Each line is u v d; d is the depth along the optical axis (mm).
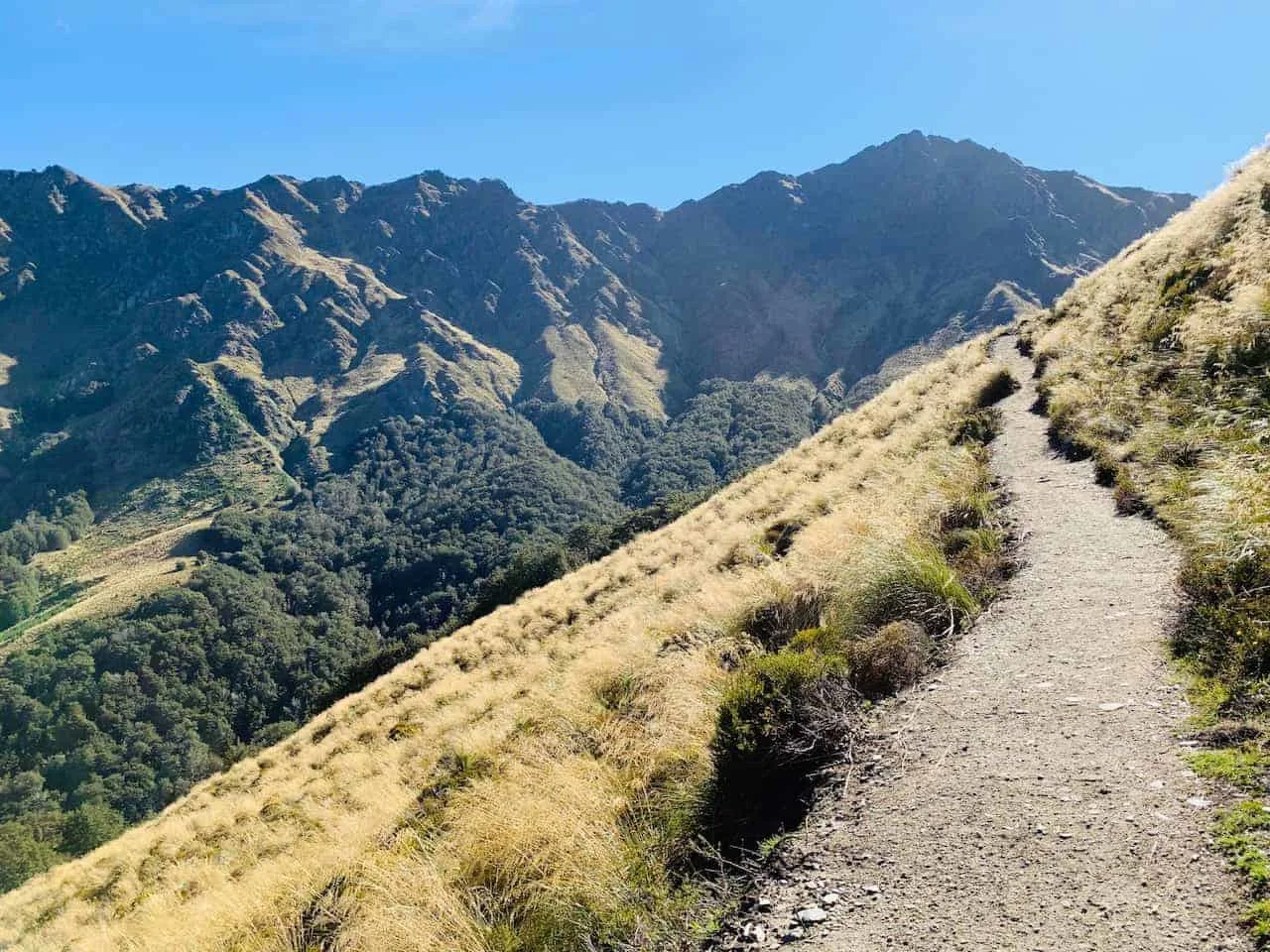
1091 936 2375
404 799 8508
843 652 5203
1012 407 14242
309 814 11430
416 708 15930
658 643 8859
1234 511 4770
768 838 3695
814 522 11383
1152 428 8078
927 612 5582
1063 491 8039
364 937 4316
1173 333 9852
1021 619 5242
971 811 3240
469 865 4500
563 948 3477
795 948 2770
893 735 4188
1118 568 5605
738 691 4621
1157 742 3332
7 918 13883
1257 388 7062
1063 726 3701
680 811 4211
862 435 18688
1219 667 3693
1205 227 13719
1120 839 2779
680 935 3186
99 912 11828
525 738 7895
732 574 11289
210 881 10047
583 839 4055
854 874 3098
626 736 5949
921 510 8289
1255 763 2955
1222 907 2328
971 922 2596
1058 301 24812
